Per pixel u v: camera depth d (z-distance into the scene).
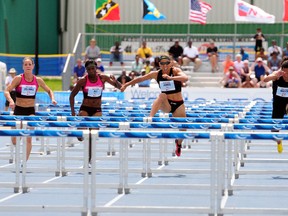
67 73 75.12
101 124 27.84
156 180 31.73
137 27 96.06
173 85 33.94
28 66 34.34
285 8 78.94
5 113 35.28
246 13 78.94
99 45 86.69
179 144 33.25
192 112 38.56
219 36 83.62
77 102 52.53
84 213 22.83
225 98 68.88
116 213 24.06
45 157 37.97
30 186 27.84
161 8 96.69
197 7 79.00
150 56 79.56
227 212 22.50
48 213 24.00
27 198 26.77
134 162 39.75
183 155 43.47
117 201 26.19
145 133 22.58
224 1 95.00
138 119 31.61
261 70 72.50
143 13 81.94
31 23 99.06
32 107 34.84
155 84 71.38
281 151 35.47
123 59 82.56
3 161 39.91
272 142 52.16
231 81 72.50
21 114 34.59
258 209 22.41
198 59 78.94
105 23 97.06
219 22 95.25
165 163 38.12
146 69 74.56
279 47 78.06
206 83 76.88
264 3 93.25
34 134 23.16
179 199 26.78
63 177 32.78
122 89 34.91
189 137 22.44
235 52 84.19
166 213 23.98
